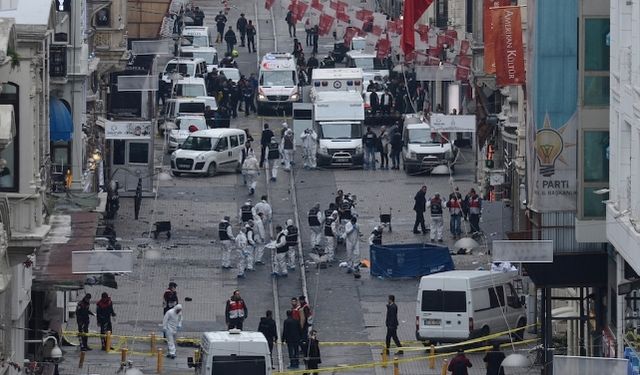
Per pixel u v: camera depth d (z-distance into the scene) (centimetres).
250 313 18275
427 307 16812
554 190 15800
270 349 16388
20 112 13100
